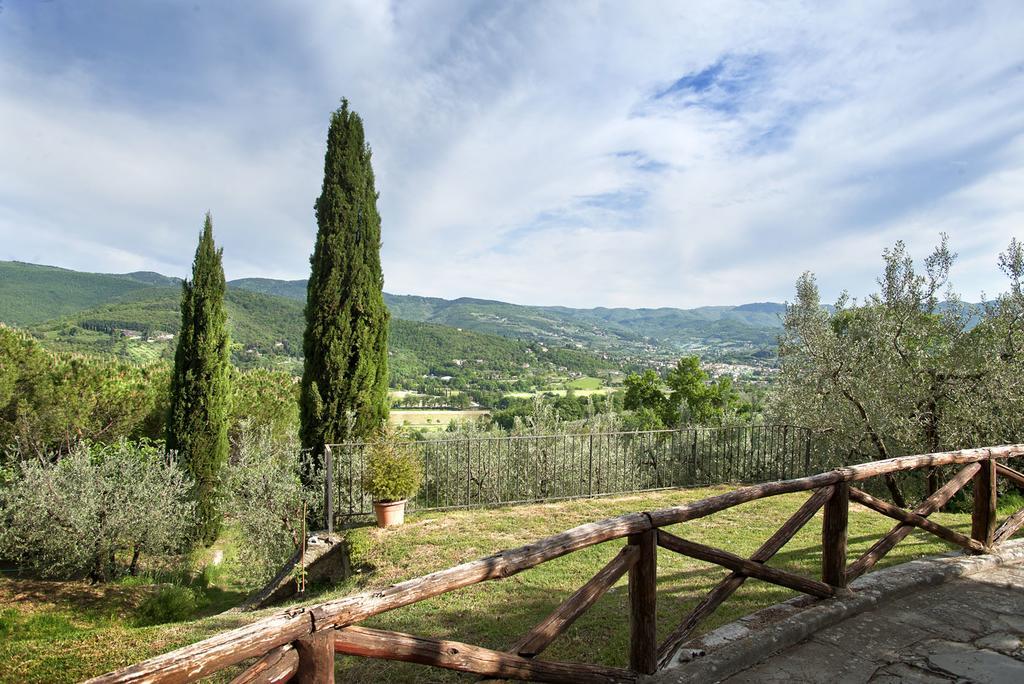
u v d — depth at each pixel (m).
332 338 10.36
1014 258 8.90
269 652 1.77
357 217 10.72
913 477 9.47
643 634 2.96
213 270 13.17
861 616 3.71
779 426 11.08
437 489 10.11
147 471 10.62
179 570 11.35
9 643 5.03
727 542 6.73
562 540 2.65
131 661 4.48
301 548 8.09
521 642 2.55
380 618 4.74
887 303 9.96
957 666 3.03
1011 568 4.66
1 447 13.35
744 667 3.06
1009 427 8.47
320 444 10.32
